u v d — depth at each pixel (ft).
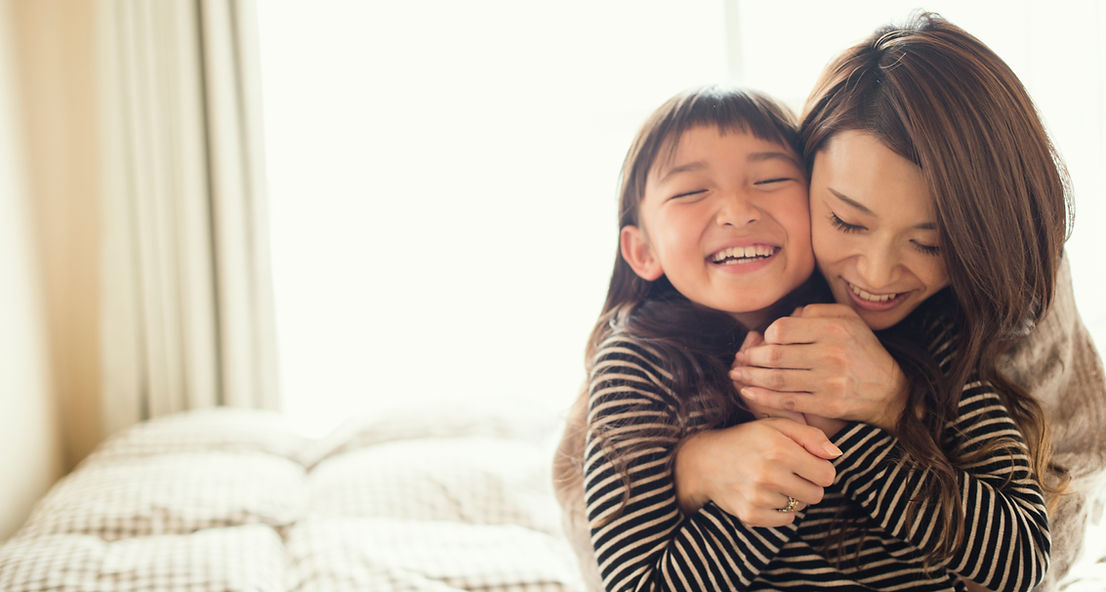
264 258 7.82
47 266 7.86
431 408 6.76
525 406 6.91
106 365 7.68
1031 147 1.94
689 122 2.19
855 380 2.04
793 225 2.11
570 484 2.68
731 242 2.10
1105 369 2.94
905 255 2.01
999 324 2.03
